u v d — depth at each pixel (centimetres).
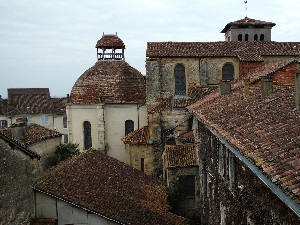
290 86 1898
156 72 4016
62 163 2647
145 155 3744
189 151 2922
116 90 4222
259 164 888
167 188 2789
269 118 1287
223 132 1398
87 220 1888
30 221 1742
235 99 2039
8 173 1522
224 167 1622
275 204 912
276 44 4166
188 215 2798
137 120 4206
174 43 4222
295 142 927
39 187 1827
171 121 3669
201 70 4009
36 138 3161
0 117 7162
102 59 4519
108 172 2636
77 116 4275
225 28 5228
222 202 1697
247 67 3844
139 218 2039
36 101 7506
